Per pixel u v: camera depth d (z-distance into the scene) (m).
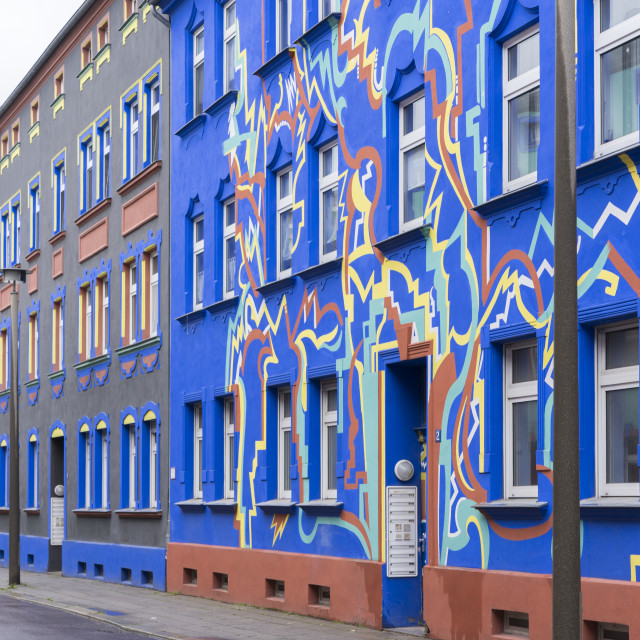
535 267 12.45
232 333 20.41
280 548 18.23
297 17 18.47
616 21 11.64
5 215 38.50
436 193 14.39
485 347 13.22
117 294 26.61
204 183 21.92
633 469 11.21
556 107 8.44
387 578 15.06
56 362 31.98
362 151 16.28
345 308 16.56
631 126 11.38
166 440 23.16
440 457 14.04
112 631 15.79
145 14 25.50
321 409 17.55
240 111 20.53
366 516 15.71
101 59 28.52
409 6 15.21
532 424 12.73
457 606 13.36
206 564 20.80
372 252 15.88
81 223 29.50
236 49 20.88
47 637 14.91
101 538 26.97
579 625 7.99
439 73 14.43
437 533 14.04
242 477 19.69
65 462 30.17
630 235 11.02
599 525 11.23
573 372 8.17
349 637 14.21
